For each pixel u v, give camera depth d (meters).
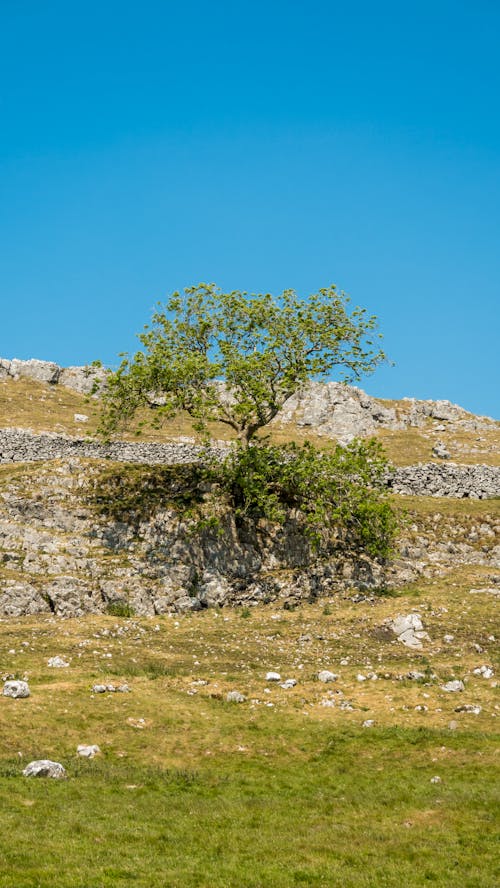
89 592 43.53
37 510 49.31
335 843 20.14
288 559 49.47
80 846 18.81
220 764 25.72
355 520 51.91
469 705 30.41
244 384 50.47
